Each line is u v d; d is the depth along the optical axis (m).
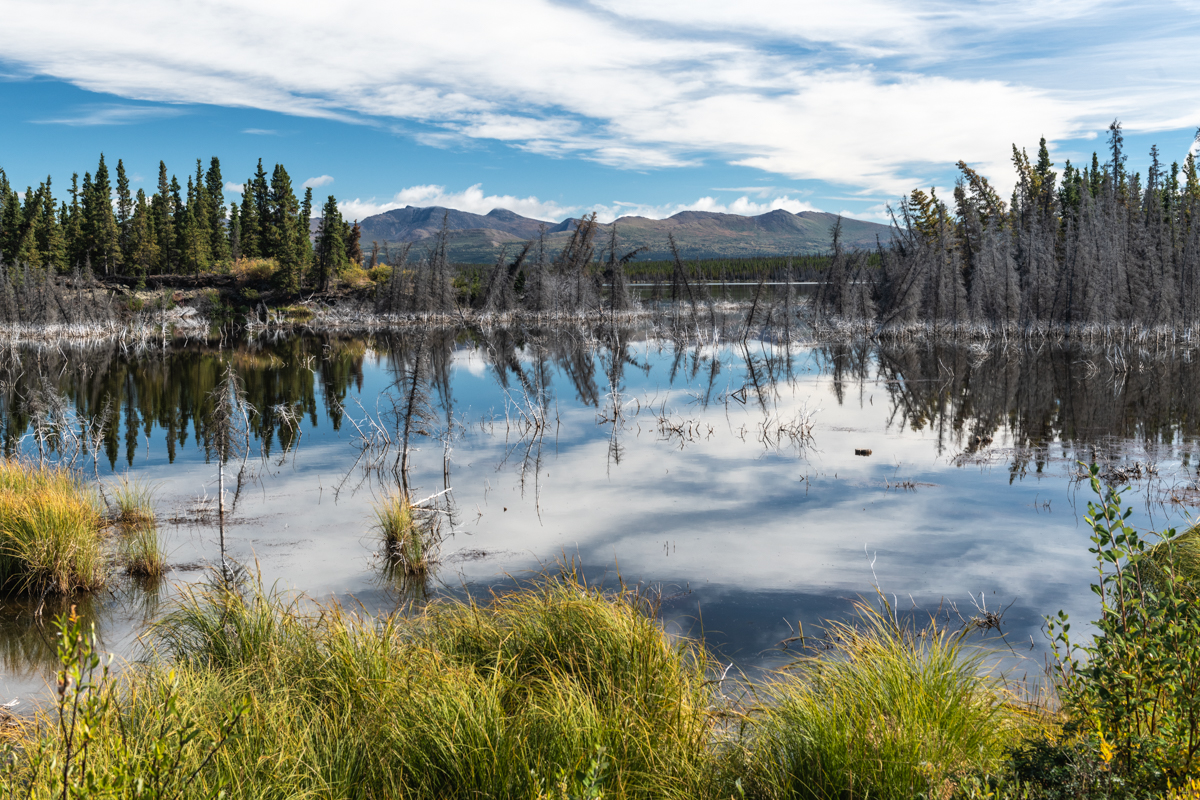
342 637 5.75
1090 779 3.35
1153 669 3.64
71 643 2.79
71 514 10.04
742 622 8.27
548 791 3.73
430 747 4.43
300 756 4.13
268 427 22.25
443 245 75.38
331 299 87.94
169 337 62.22
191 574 10.09
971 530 11.62
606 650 5.67
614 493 14.25
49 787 3.10
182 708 4.32
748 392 27.88
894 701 4.74
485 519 12.59
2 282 63.72
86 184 101.62
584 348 46.47
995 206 70.19
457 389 30.19
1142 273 46.50
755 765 4.54
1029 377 31.19
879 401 25.53
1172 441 18.41
